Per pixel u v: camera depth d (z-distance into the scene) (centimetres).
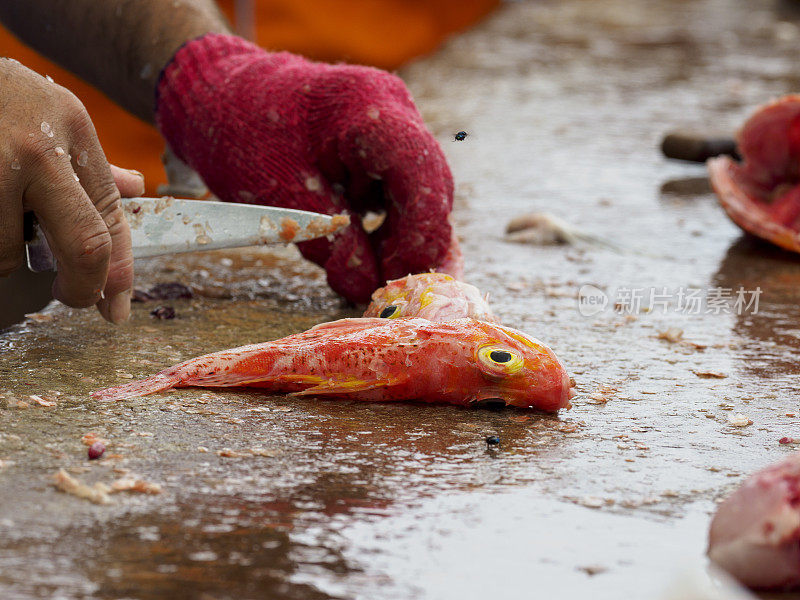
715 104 1731
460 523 427
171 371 578
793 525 379
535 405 561
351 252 701
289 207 702
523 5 2972
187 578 378
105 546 397
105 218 593
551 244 989
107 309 627
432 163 668
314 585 377
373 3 2731
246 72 724
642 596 374
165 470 467
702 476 480
